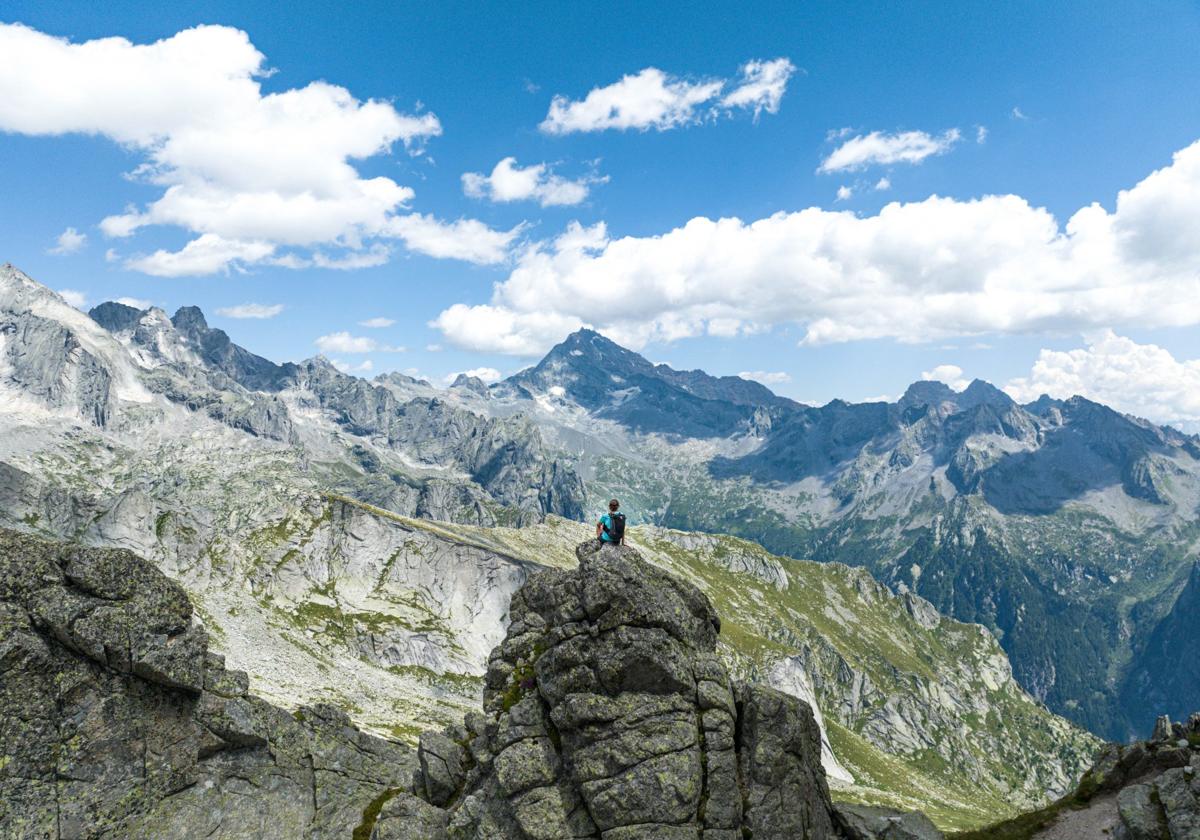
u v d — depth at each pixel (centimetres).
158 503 17725
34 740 2814
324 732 3766
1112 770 5034
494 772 3175
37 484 15750
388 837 3162
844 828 3597
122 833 2936
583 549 3788
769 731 3192
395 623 18300
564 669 3152
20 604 2909
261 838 3244
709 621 3672
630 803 2850
